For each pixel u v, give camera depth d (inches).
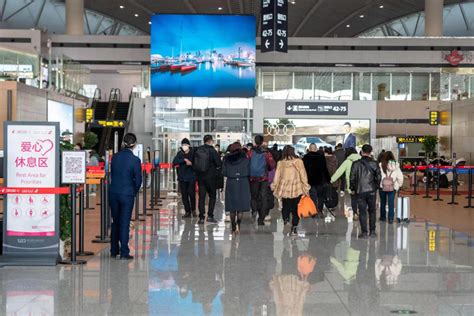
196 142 1569.9
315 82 1673.2
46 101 1122.0
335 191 725.9
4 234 383.9
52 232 386.6
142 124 1633.9
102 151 1604.3
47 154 382.0
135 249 450.9
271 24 1563.7
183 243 482.9
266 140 1589.6
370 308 280.8
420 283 334.6
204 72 1574.8
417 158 1672.0
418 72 1712.6
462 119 1369.3
